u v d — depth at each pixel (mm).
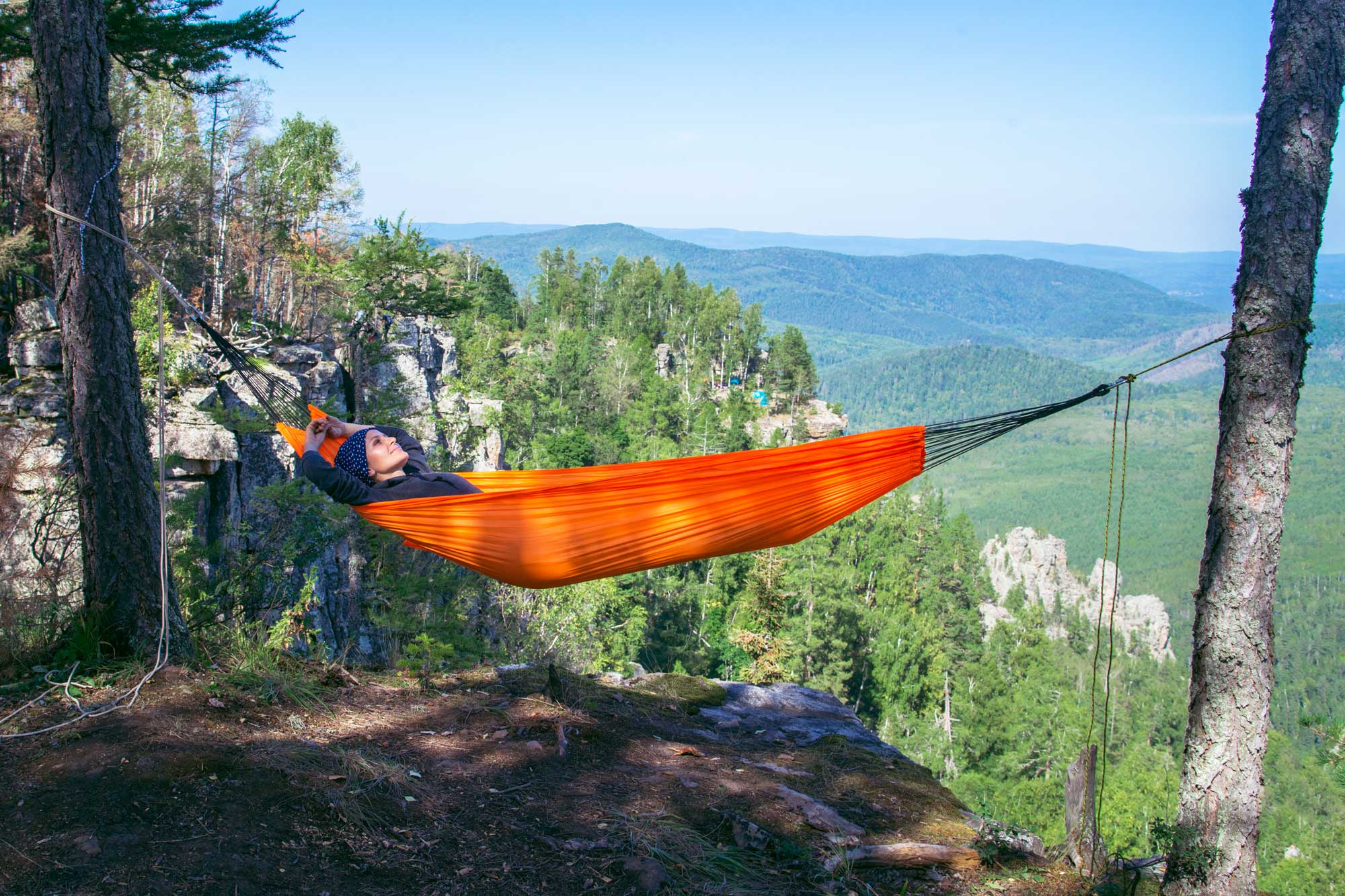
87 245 6211
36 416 16203
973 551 95750
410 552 22547
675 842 5426
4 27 9258
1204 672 5473
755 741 8164
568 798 5895
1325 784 50844
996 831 6270
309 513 9641
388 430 4820
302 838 4730
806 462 4379
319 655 7988
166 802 4680
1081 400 4512
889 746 8391
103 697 5820
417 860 4820
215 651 7137
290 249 50688
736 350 159375
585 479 5020
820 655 57875
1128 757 57781
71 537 7730
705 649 61281
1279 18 5359
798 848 5637
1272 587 5312
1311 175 5211
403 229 36312
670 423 109438
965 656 72875
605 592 30984
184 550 8727
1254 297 5277
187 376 19438
